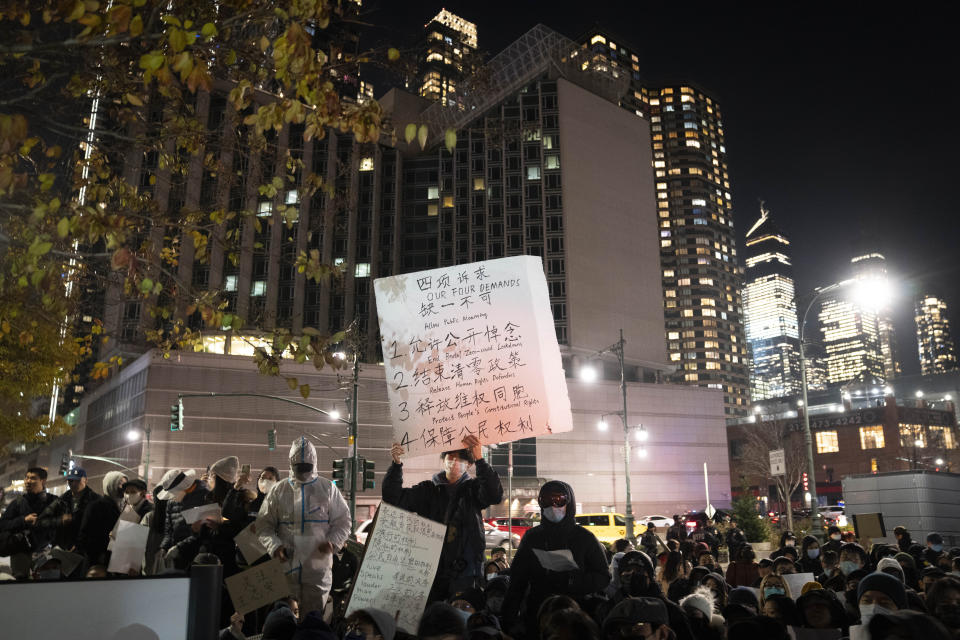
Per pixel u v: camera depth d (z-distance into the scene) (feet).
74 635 6.75
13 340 48.49
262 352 17.40
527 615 15.75
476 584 18.28
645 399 280.31
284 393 217.97
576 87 319.47
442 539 15.25
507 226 304.50
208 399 210.38
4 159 13.96
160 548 22.80
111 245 15.37
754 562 32.58
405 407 18.60
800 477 277.23
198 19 16.97
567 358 286.46
